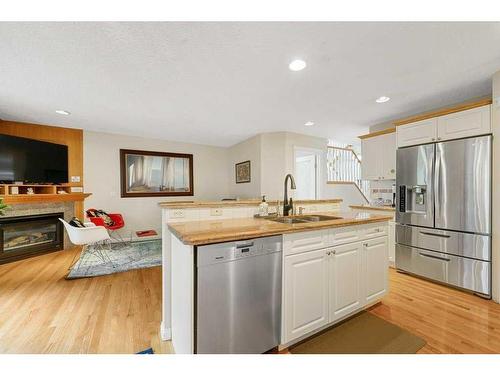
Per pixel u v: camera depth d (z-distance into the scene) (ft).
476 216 7.88
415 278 9.62
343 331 6.04
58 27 5.04
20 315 6.70
